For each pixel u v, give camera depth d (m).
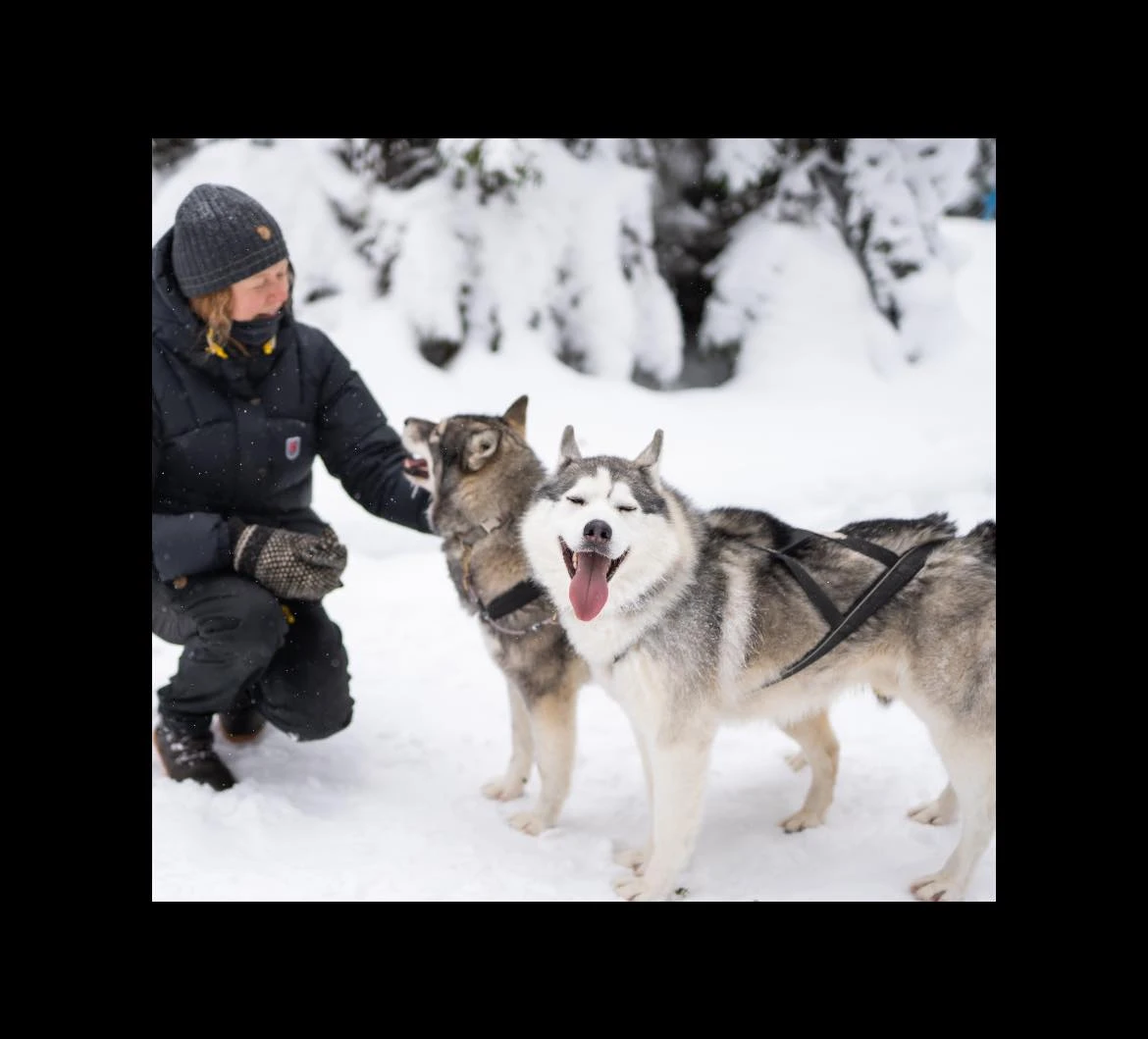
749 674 2.75
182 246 3.02
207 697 3.19
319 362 3.52
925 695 2.67
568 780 3.13
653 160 7.80
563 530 2.63
